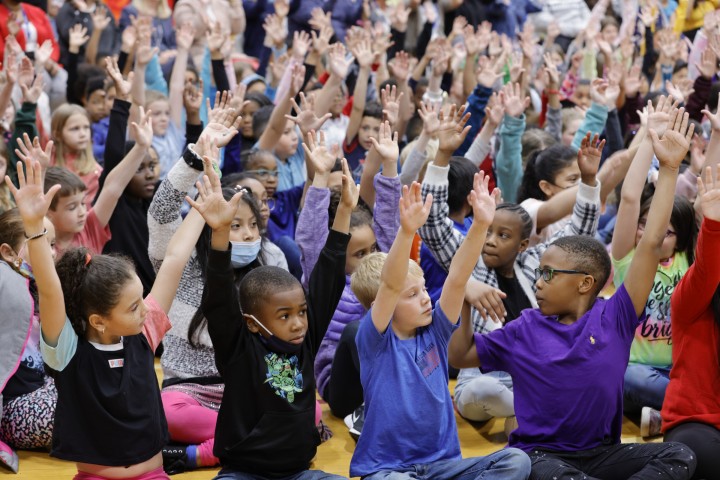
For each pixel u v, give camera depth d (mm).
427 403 2768
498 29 8727
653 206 2928
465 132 3488
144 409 2625
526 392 2955
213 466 3191
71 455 2564
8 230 3092
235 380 2691
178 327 3285
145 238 4184
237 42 7980
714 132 3545
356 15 8172
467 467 2695
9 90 4570
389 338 2805
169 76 6691
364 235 3668
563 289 2941
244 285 2740
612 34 8188
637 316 2973
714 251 2859
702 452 2971
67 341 2545
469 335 3045
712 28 7863
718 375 3057
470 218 4098
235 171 5117
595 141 3541
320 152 3475
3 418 3217
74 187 3689
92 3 7176
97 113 5906
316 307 2814
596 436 2904
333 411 3631
